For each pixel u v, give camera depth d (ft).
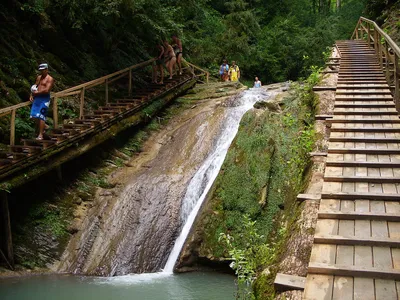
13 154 28.12
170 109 49.32
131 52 55.83
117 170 37.99
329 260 12.50
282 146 30.60
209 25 84.17
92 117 37.63
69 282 25.79
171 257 28.78
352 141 21.57
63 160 32.24
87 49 48.52
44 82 30.76
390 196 15.60
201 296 22.58
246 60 84.58
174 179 34.55
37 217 30.76
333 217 14.79
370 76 36.65
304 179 21.71
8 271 27.02
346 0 122.01
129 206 32.55
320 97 31.45
